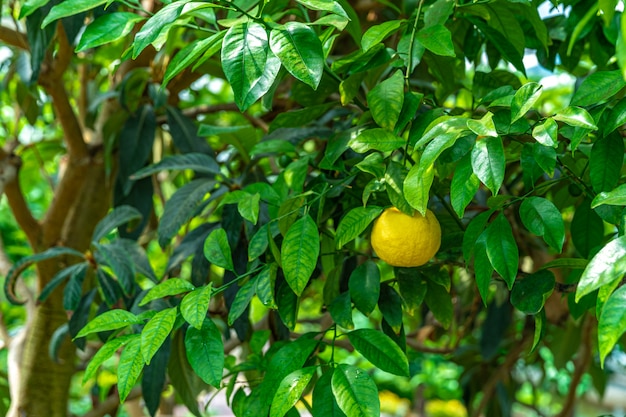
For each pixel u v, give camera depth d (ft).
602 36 4.96
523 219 3.71
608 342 2.99
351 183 4.33
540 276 3.84
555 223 3.66
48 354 6.03
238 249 4.81
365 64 4.04
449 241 4.21
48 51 5.70
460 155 3.63
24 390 6.00
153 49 6.11
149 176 5.75
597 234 4.42
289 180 4.38
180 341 5.28
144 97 5.92
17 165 6.24
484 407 8.26
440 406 14.93
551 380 9.91
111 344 3.80
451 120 3.49
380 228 3.91
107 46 7.23
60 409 6.05
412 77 5.62
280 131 4.97
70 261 6.18
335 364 3.83
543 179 4.89
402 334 4.21
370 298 4.08
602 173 3.74
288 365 3.90
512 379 8.28
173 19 3.48
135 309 4.78
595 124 3.54
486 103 3.93
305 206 4.03
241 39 3.48
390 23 3.90
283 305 4.09
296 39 3.49
